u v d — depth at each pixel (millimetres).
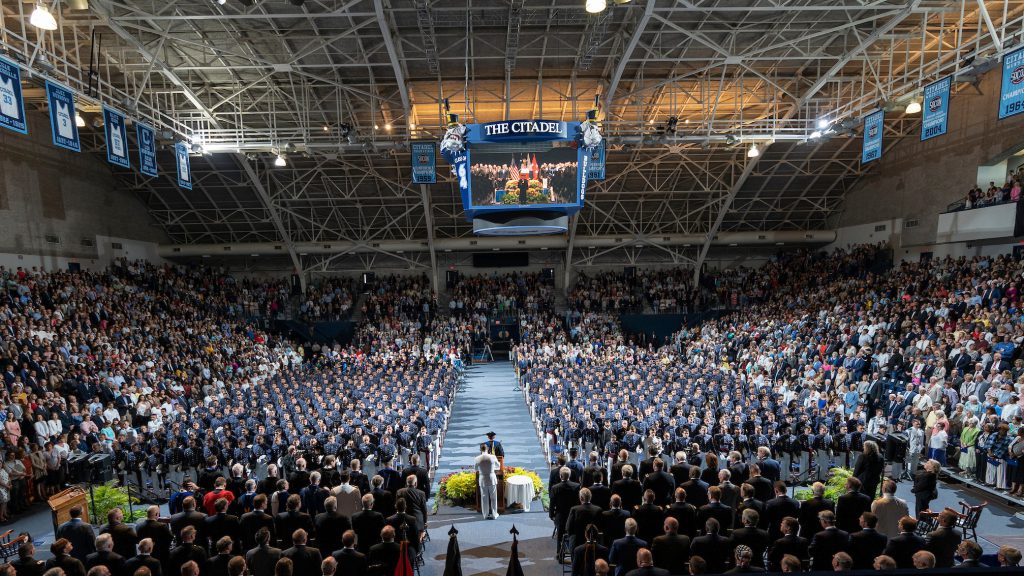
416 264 42500
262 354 32875
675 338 37406
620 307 40938
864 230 37125
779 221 41188
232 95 24906
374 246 39906
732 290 40625
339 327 39750
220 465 16172
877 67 26188
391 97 27297
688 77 26375
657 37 22250
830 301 30672
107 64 21312
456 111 29094
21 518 14789
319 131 30375
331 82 24188
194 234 40250
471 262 44469
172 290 35219
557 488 11305
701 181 36688
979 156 28406
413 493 11203
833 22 22016
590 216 39906
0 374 17984
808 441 16500
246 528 9383
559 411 20062
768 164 34938
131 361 23641
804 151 33750
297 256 40656
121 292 30312
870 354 22250
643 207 39438
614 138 26281
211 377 27078
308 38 21531
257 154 31703
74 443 16531
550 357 32875
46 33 21125
